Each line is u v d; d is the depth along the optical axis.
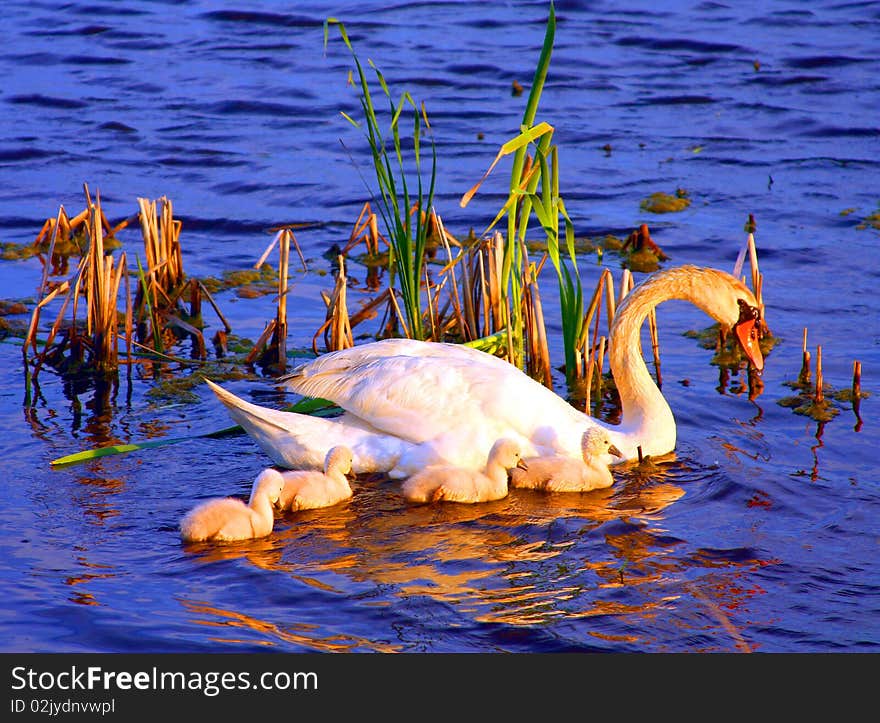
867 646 9.23
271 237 21.36
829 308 17.78
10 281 18.81
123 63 32.97
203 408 14.48
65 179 23.94
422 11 38.19
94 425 13.80
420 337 15.39
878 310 17.64
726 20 36.53
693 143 26.33
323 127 27.72
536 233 21.59
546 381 15.49
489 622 9.51
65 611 9.54
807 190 23.22
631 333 13.52
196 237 21.36
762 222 21.53
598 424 13.02
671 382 15.41
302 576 10.25
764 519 11.41
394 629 9.39
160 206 22.45
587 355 16.03
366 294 18.69
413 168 24.86
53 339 15.98
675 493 12.16
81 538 10.90
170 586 10.02
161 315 17.47
